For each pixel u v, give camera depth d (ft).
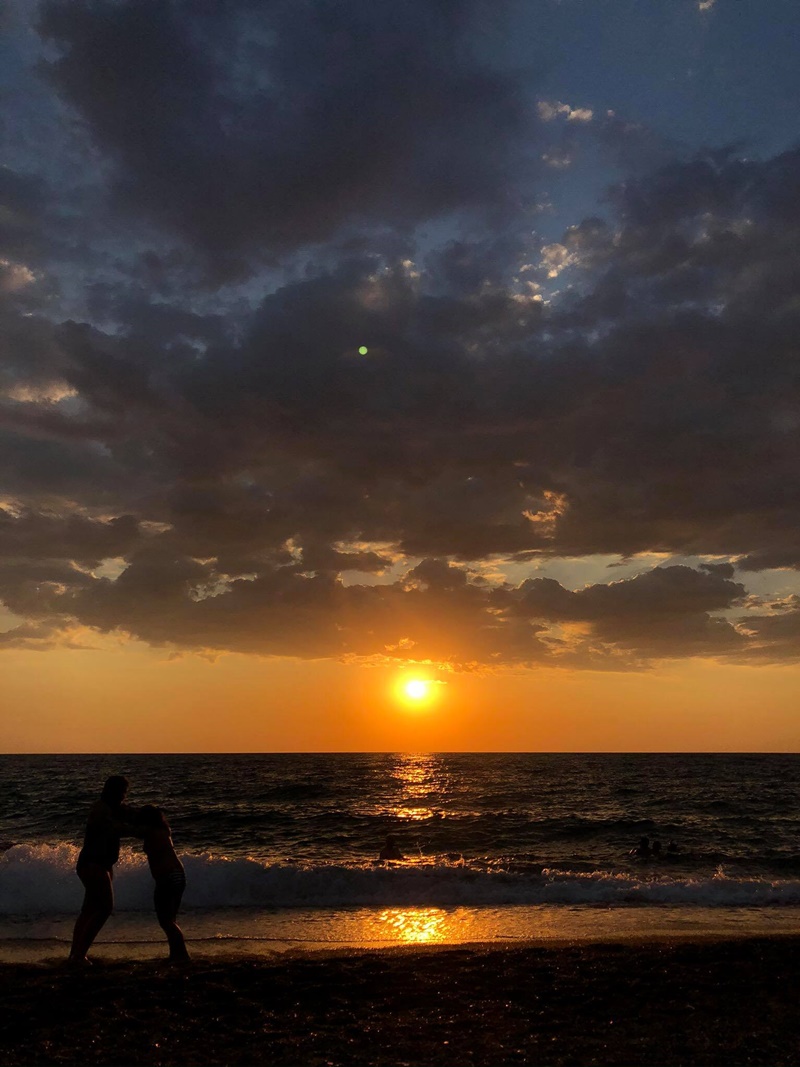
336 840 94.22
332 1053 22.49
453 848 89.15
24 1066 21.21
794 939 38.45
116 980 29.66
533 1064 21.59
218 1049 22.76
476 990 29.37
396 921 45.75
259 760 508.53
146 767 355.15
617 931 43.39
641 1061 21.79
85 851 33.04
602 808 142.51
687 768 357.82
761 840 98.02
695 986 29.81
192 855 56.65
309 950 37.99
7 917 45.09
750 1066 21.38
